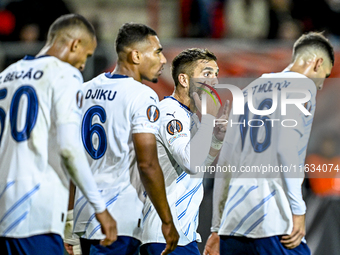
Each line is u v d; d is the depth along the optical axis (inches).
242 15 1039.6
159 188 360.8
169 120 396.8
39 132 334.3
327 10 1040.2
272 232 389.4
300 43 439.2
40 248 332.8
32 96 337.1
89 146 381.4
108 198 369.7
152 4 1147.9
